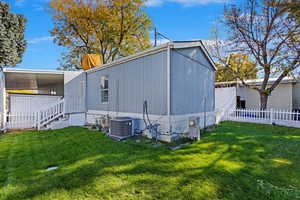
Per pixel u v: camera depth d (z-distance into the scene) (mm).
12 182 2783
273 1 9203
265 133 6336
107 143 5090
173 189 2555
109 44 17641
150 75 5832
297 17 8750
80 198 2354
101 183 2734
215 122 8500
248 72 12688
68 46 18344
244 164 3439
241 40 10531
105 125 7594
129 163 3521
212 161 3600
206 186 2623
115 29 16891
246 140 5246
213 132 6551
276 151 4227
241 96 12383
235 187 2594
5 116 7594
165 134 5336
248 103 12469
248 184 2674
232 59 14141
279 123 8125
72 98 8977
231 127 7711
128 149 4477
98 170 3201
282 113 8078
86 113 9445
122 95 7043
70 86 9109
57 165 3514
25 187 2627
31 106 9312
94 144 4992
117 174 3039
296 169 3211
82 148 4602
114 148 4570
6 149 4617
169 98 5230
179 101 5715
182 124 5832
